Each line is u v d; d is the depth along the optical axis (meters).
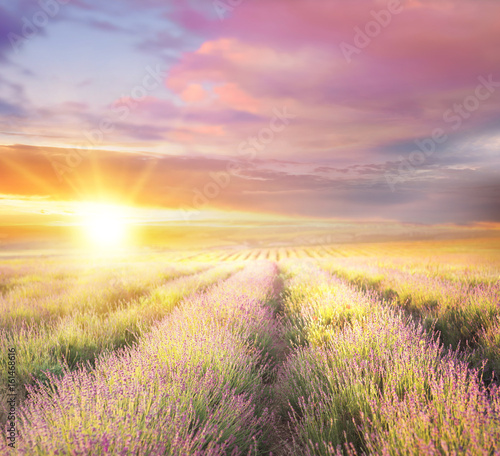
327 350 3.92
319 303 6.44
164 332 4.63
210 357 3.69
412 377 3.03
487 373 3.75
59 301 8.55
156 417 2.39
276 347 5.09
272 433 3.08
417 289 8.41
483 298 6.13
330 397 2.96
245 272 18.66
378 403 2.66
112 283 12.26
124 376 2.89
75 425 2.26
